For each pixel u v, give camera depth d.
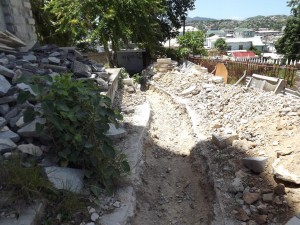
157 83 10.41
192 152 4.57
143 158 4.03
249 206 2.92
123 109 5.82
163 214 3.25
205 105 6.55
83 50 16.44
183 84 8.93
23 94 2.60
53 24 13.27
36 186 2.24
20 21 6.70
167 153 4.77
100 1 11.77
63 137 2.61
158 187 3.72
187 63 12.52
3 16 6.10
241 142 4.04
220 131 4.87
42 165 2.61
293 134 3.72
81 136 2.58
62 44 13.98
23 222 2.04
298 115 4.21
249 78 8.11
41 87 2.54
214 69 10.50
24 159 2.60
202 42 17.47
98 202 2.55
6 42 5.53
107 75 6.19
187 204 3.48
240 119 5.07
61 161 2.68
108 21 11.81
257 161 3.29
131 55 16.55
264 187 3.07
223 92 6.99
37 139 2.92
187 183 3.91
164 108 7.48
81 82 2.89
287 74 8.07
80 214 2.39
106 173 2.73
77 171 2.66
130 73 16.31
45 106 2.44
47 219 2.24
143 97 7.31
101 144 2.74
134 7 12.09
